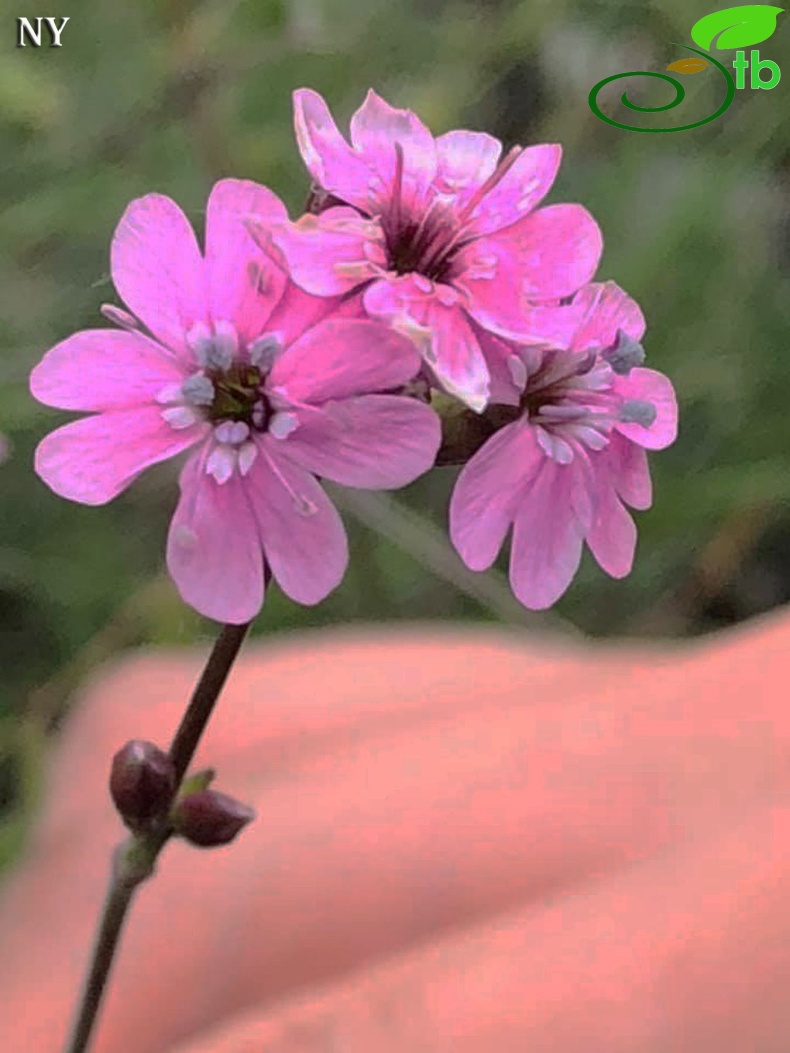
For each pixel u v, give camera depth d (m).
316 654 0.21
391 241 0.12
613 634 0.28
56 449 0.11
